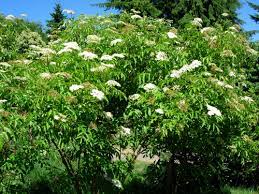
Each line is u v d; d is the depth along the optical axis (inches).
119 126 287.1
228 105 290.7
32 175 348.8
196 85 273.0
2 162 247.3
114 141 278.7
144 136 291.6
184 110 260.1
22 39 718.5
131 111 272.5
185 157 342.3
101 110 260.7
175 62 300.2
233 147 344.2
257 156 414.0
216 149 332.2
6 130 227.3
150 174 377.4
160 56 287.7
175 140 306.0
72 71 266.5
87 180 289.1
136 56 287.9
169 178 355.6
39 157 260.4
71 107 243.1
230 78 326.6
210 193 399.2
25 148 250.8
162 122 261.9
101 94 246.4
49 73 259.4
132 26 307.4
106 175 288.8
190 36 323.3
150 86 272.4
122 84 291.3
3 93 255.0
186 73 280.5
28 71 277.7
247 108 339.0
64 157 286.8
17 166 251.3
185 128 281.3
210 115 268.5
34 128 237.5
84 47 319.0
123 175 290.5
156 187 378.9
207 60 303.4
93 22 335.6
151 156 317.4
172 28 328.5
